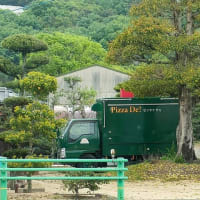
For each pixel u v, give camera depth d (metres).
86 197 42.69
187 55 61.97
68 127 69.94
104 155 69.62
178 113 71.00
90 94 118.12
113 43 61.34
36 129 48.72
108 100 69.81
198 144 114.75
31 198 42.31
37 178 34.03
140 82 60.75
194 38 57.44
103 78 158.62
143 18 59.22
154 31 58.12
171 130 70.81
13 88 119.00
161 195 43.62
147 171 59.09
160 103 70.81
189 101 65.50
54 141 71.31
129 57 61.97
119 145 70.00
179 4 61.97
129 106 70.19
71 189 42.44
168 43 57.81
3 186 33.94
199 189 47.62
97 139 70.12
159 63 63.38
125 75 158.50
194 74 56.94
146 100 70.56
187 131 65.06
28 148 54.34
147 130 70.50
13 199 41.72
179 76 58.12
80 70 158.25
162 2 60.75
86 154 69.94
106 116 69.62
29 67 127.12
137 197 42.25
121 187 34.47
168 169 59.09
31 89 49.81
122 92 90.50
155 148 70.62
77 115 118.69
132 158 70.69
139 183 53.41
